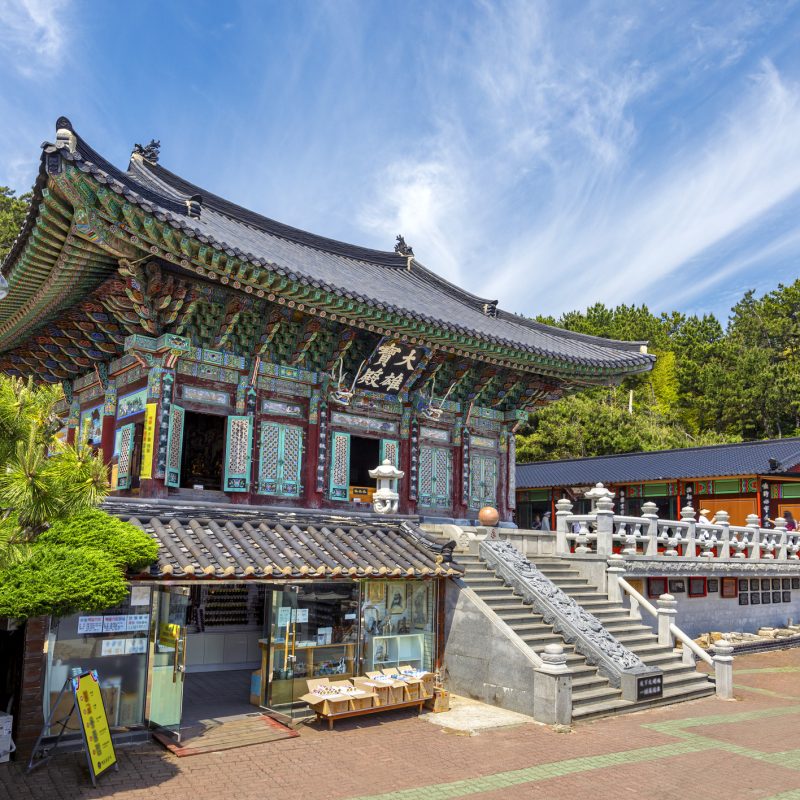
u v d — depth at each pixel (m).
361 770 11.37
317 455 21.39
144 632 12.51
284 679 14.23
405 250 35.09
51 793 9.98
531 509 44.00
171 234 15.56
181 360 19.11
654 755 12.70
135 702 12.36
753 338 78.31
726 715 15.94
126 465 19.59
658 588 23.80
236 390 20.16
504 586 18.27
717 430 72.12
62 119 13.64
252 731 13.03
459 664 16.56
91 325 20.25
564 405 57.91
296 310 20.05
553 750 12.74
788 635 26.86
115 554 10.83
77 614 11.80
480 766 11.76
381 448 23.34
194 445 29.62
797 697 18.33
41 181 13.98
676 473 36.78
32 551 9.12
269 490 20.39
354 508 22.16
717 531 26.97
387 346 21.88
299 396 21.45
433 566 16.33
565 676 14.51
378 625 15.94
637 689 15.86
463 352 22.86
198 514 15.85
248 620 19.52
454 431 25.75
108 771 10.82
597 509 22.08
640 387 77.44
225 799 9.98
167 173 26.06
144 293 17.48
